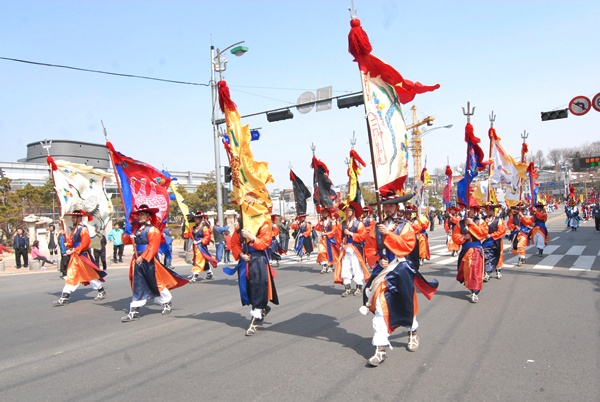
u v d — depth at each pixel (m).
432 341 6.05
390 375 4.84
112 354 5.87
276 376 4.89
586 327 6.50
